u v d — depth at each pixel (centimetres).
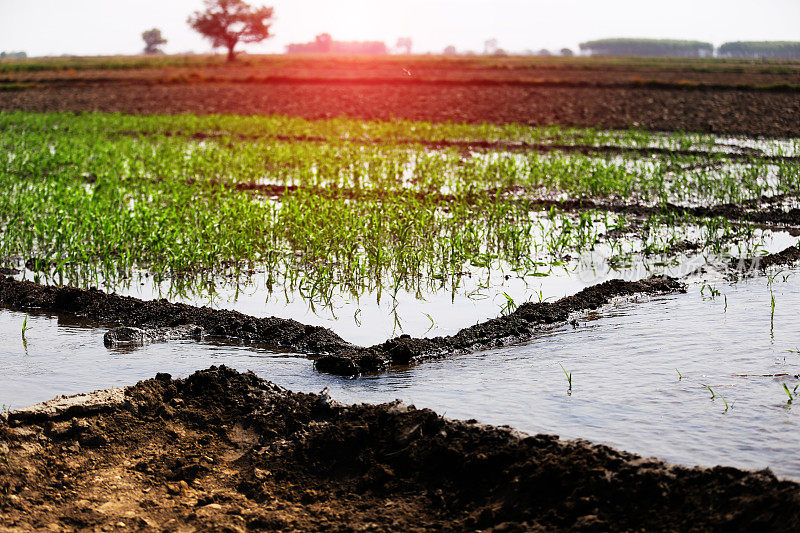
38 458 514
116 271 1047
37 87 4284
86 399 573
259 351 754
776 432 530
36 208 1244
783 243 1115
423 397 618
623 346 721
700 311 819
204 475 504
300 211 1198
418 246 1109
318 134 2398
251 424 556
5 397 630
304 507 464
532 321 805
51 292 928
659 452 507
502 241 1143
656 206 1385
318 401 567
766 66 5700
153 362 720
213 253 1045
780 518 376
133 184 1496
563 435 536
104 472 506
